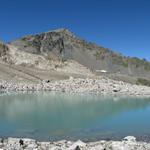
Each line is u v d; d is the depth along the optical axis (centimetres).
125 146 2923
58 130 4647
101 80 16000
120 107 8038
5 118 5722
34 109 7138
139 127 5003
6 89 12988
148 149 2898
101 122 5541
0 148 2806
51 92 12781
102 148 2842
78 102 9062
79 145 2995
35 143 3117
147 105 8644
